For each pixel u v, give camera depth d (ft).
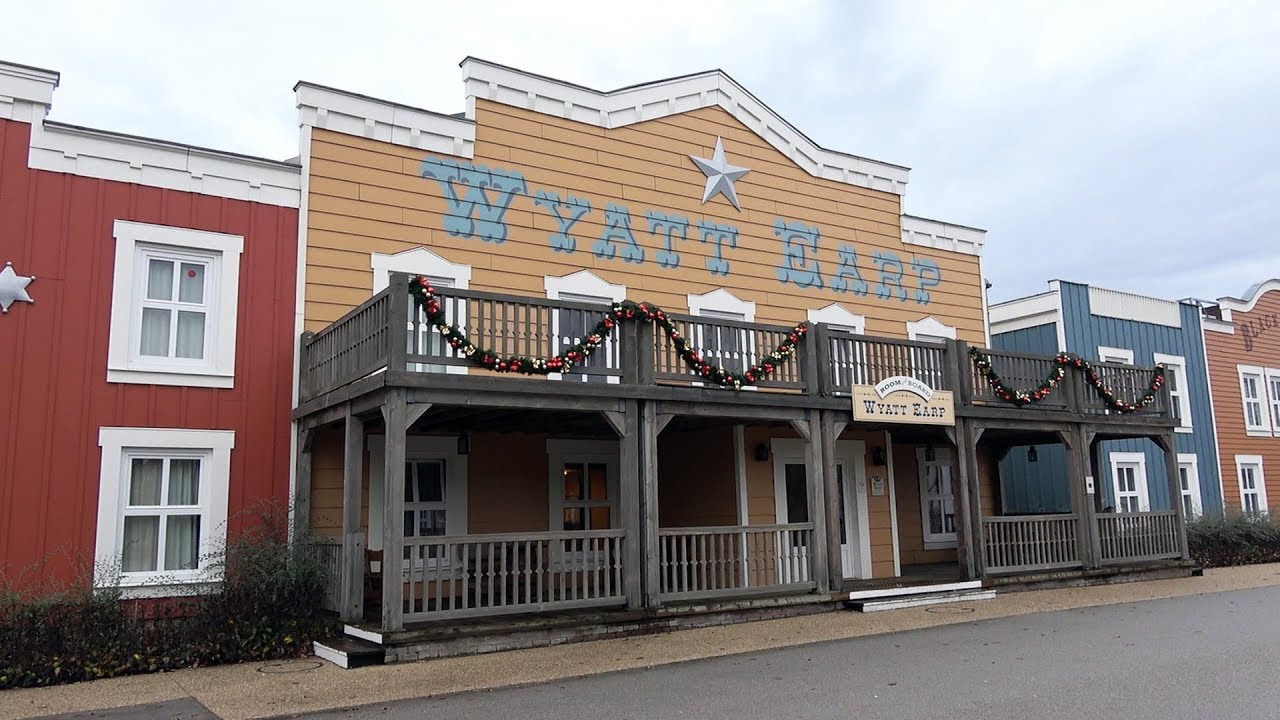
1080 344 69.62
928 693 25.58
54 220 35.63
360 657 30.45
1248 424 81.92
